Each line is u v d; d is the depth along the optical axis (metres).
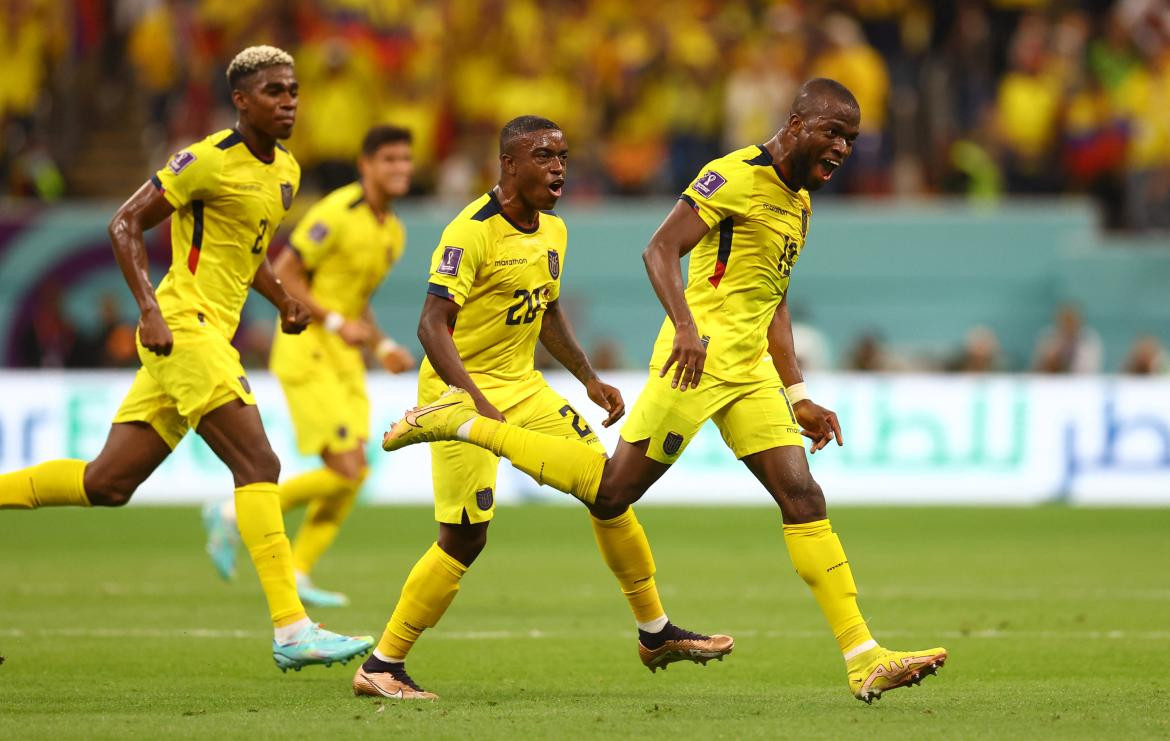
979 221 66.38
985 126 70.75
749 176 20.38
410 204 69.06
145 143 76.31
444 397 20.92
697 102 69.25
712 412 20.58
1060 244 66.19
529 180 21.34
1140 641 26.80
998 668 23.95
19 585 35.53
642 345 66.62
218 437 22.61
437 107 70.44
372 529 48.38
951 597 33.09
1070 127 70.38
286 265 33.22
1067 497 54.50
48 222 66.81
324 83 66.56
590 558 40.84
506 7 72.69
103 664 24.38
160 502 55.88
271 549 22.17
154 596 33.53
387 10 70.38
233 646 26.36
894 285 66.81
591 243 66.69
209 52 72.00
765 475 20.59
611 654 25.70
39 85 74.81
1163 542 44.50
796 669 24.25
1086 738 17.78
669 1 74.56
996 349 65.94
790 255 20.92
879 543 44.31
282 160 23.78
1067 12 75.69
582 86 71.50
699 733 18.14
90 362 61.19
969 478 54.62
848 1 72.75
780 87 67.81
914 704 20.50
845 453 55.03
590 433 22.69
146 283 22.30
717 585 35.44
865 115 68.69
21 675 23.27
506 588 34.81
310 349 33.34
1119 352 66.19
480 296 21.81
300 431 33.06
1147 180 69.94
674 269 20.00
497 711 19.91
